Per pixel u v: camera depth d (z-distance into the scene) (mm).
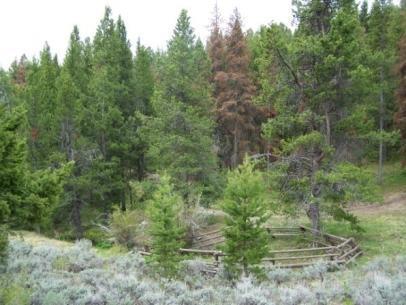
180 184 26547
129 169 35438
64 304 9500
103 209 32812
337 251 19969
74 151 30734
